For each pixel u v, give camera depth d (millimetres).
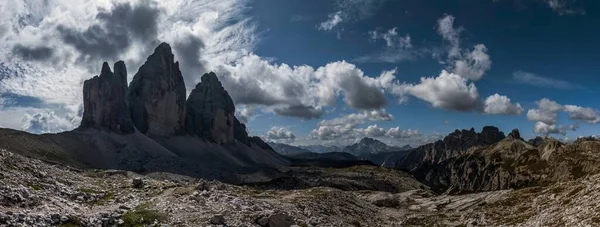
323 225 74188
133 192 70250
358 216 105812
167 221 52750
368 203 142750
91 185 70000
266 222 58688
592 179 90250
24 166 63938
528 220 85000
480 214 109500
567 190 95000
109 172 126188
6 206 45156
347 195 132625
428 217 124188
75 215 47219
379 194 181250
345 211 105562
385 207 156625
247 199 77125
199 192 73125
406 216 128000
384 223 107000
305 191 126812
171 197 67062
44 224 42375
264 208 72312
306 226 67688
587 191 79125
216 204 66375
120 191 69750
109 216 50031
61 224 43844
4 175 55156
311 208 93188
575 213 66625
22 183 55344
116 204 59531
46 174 64875
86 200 59688
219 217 55156
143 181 80375
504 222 93188
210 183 100250
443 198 176625
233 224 55438
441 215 128000
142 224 50719
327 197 114438
